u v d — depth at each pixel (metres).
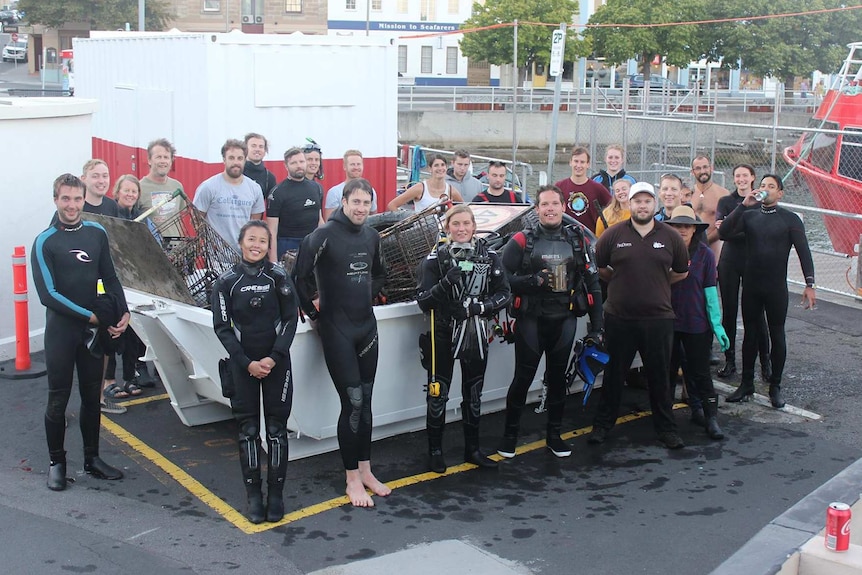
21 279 8.25
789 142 29.72
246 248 5.57
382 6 54.00
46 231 5.86
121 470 6.41
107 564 5.11
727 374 8.73
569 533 5.61
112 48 13.62
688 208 7.12
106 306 5.97
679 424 7.60
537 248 6.46
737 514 5.90
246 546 5.38
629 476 6.52
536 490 6.27
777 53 41.16
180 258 6.99
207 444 6.94
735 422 7.62
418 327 6.82
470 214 6.09
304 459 6.67
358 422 5.98
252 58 10.81
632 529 5.68
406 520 5.77
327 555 5.29
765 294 7.73
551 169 12.58
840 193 14.97
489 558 5.27
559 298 6.51
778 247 7.68
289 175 8.69
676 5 42.25
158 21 48.06
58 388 5.95
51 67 52.25
